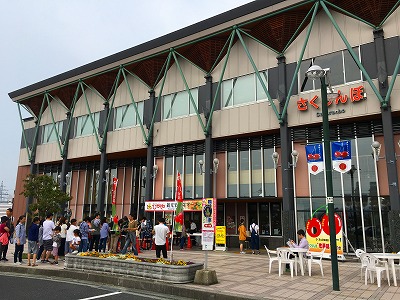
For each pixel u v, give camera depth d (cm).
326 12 1677
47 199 1694
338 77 1680
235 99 2014
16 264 1270
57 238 1338
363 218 1536
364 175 1574
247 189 1930
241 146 2002
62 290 902
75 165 3062
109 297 826
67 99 3062
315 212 1650
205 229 965
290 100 1792
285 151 1747
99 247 1553
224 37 2066
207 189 1991
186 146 2208
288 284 924
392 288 878
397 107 1491
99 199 2569
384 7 1577
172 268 927
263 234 1981
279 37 1853
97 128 2761
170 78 2352
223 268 1225
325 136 959
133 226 1498
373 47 1603
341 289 862
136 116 2500
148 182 2275
